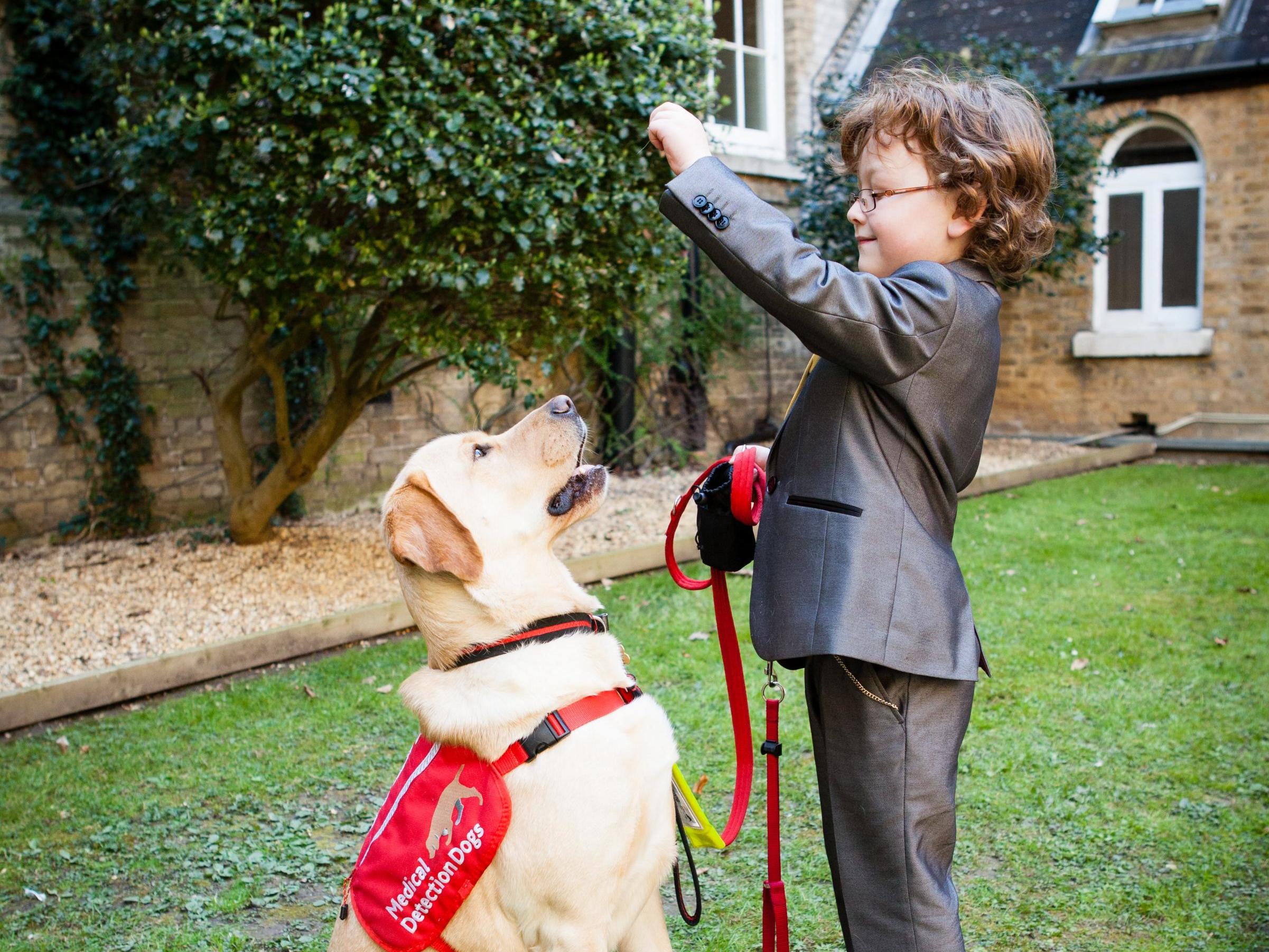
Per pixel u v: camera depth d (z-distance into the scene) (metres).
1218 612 5.41
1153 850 3.12
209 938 2.87
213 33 4.94
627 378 9.54
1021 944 2.69
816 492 1.80
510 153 5.36
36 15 6.74
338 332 7.13
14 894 3.15
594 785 1.95
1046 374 12.58
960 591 1.83
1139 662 4.70
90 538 7.28
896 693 1.78
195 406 7.73
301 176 5.21
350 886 2.08
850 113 1.93
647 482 9.45
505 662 2.03
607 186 5.76
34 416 7.06
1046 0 12.59
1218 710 4.13
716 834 2.15
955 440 1.80
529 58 5.52
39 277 6.99
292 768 3.93
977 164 1.75
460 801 1.95
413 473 2.14
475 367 5.64
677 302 9.92
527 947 2.02
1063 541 7.12
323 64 5.02
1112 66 11.60
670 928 2.86
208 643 5.19
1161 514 8.05
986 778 3.61
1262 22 11.11
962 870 3.06
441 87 5.33
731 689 2.27
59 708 4.53
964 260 1.87
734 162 10.62
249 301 6.03
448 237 5.47
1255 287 11.23
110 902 3.09
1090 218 10.43
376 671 4.96
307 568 6.47
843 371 1.84
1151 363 11.91
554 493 2.27
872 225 1.87
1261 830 3.20
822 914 2.90
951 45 12.53
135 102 5.97
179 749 4.14
